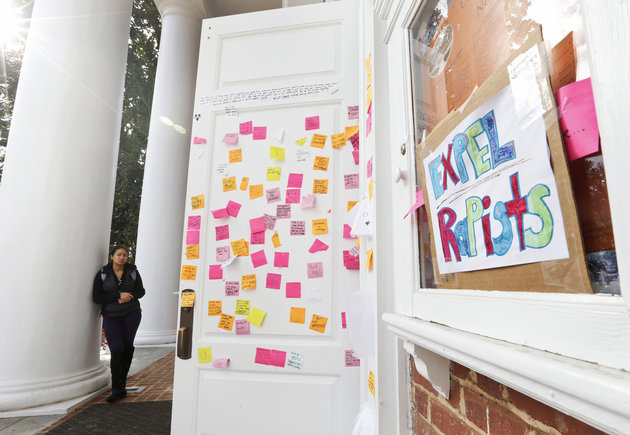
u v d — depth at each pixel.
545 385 0.43
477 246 0.66
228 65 2.18
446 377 0.86
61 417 2.98
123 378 3.54
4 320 2.99
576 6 0.47
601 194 0.43
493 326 0.59
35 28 3.42
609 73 0.37
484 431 0.72
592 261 0.44
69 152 3.31
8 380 2.95
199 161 2.07
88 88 3.47
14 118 3.29
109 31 3.68
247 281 1.90
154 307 5.79
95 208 3.48
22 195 3.15
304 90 2.04
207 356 1.86
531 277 0.52
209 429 1.81
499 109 0.59
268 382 1.80
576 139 0.45
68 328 3.23
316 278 1.84
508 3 0.63
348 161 1.92
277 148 2.00
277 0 5.76
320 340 1.80
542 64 0.50
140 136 9.28
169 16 6.24
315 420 1.73
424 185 0.90
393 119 1.25
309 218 1.90
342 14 2.10
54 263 3.17
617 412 0.33
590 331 0.41
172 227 5.99
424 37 1.04
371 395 1.36
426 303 0.88
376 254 1.20
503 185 0.58
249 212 1.96
